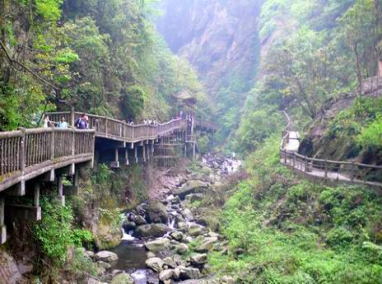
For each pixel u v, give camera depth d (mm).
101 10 26203
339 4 36750
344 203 15289
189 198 28062
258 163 28094
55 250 11047
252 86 65812
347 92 24297
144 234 20031
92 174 19969
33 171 8711
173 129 37250
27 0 12461
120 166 24297
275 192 20922
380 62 23172
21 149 8133
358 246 12961
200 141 49656
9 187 8086
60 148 10594
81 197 17062
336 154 19406
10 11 12227
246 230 17344
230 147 53000
